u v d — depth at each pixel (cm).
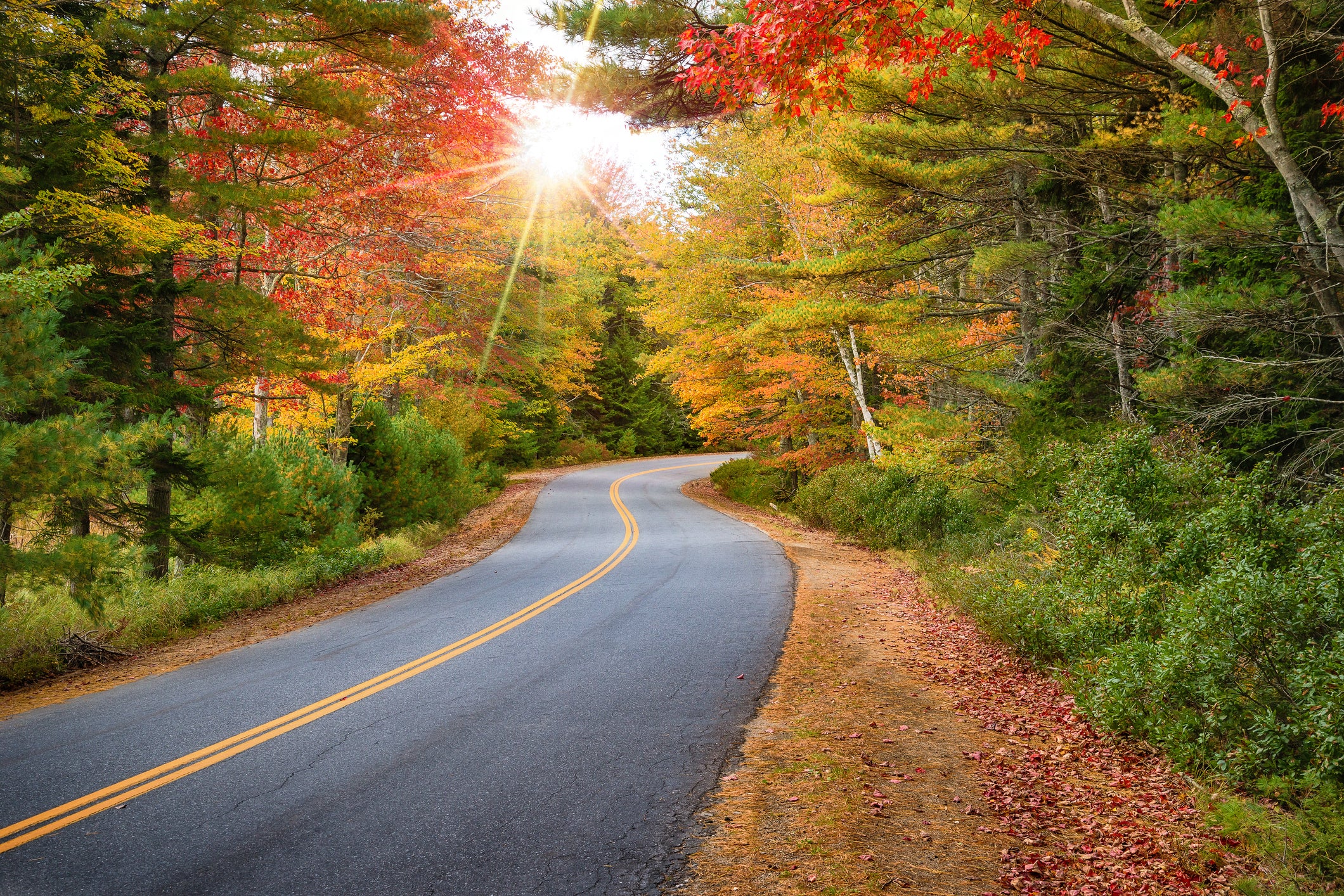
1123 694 629
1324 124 930
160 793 536
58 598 1127
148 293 1321
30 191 1162
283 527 1606
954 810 510
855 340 2469
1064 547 921
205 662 972
